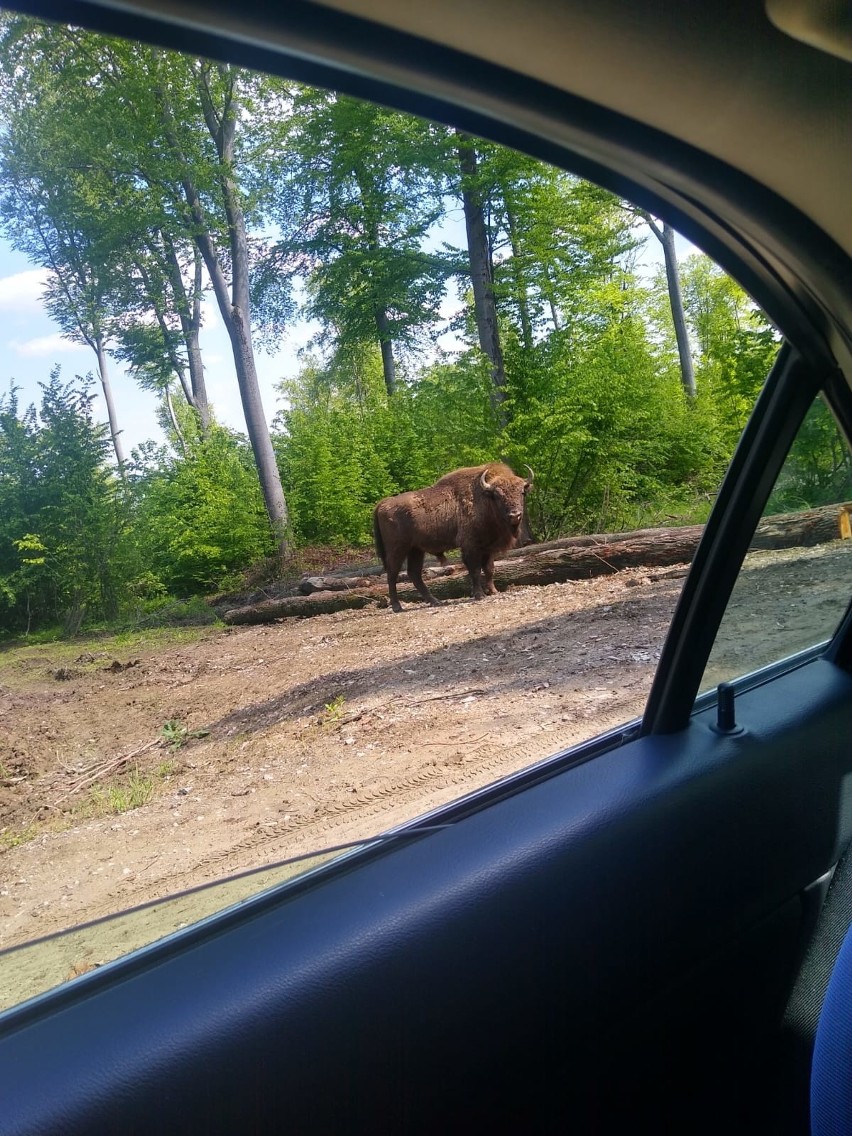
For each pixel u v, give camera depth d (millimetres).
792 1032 1744
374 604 11016
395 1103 1328
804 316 1799
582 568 9727
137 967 1427
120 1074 1177
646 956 1648
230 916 1556
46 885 2896
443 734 4512
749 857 1846
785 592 2281
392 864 1672
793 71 1292
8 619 7039
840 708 2229
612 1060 1578
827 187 1505
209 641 9234
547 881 1602
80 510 6828
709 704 2283
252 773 4402
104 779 4652
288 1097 1246
